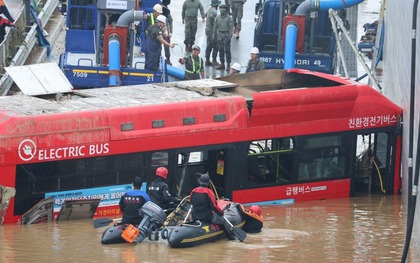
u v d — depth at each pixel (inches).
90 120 1075.3
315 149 1227.9
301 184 1224.2
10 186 1034.7
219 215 982.4
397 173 1295.5
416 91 1072.8
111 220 1008.2
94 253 922.7
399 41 1382.9
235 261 904.9
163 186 1008.9
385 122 1274.6
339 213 1167.6
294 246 983.0
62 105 1119.0
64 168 1065.5
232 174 1173.1
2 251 923.4
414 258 951.0
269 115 1178.6
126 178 1104.2
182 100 1160.2
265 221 1109.7
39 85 1187.3
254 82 1304.1
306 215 1150.3
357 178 1311.5
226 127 1159.6
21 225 1048.8
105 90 1226.6
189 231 959.0
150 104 1128.2
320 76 1301.7
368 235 1048.8
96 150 1080.2
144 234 970.1
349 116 1246.9
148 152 1113.4
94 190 1085.8
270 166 1202.6
